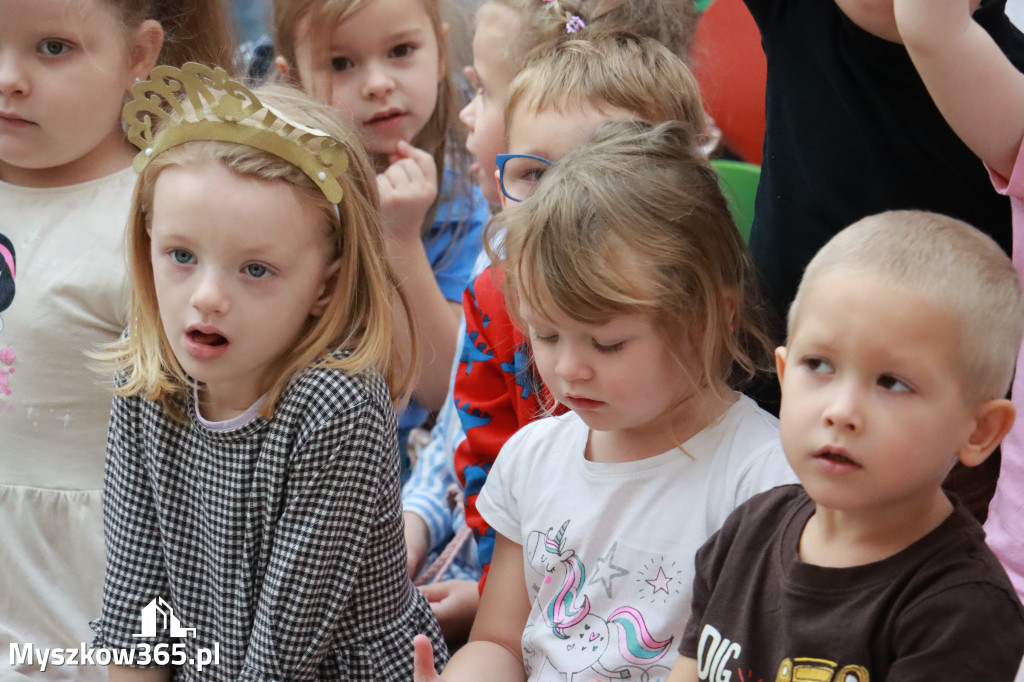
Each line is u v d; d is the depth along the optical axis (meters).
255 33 5.50
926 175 2.61
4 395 3.30
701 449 2.36
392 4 3.97
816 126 2.69
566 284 2.14
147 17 3.47
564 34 3.21
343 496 2.50
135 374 2.71
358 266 2.67
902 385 1.62
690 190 2.30
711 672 1.89
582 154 2.35
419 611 2.80
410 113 4.12
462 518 3.61
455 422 3.58
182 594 2.69
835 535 1.81
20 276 3.33
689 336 2.26
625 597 2.32
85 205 3.38
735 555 1.96
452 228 4.44
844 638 1.71
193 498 2.68
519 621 2.63
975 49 2.25
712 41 4.51
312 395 2.52
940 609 1.64
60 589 3.31
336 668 2.63
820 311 1.68
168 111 2.74
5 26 3.12
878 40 2.54
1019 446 2.38
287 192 2.47
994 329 1.64
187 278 2.46
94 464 3.33
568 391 2.25
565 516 2.45
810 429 1.67
